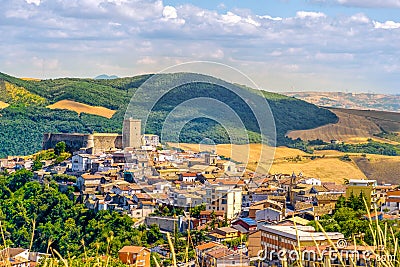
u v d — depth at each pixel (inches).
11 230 2765.7
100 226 2640.3
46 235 2659.9
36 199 3105.3
